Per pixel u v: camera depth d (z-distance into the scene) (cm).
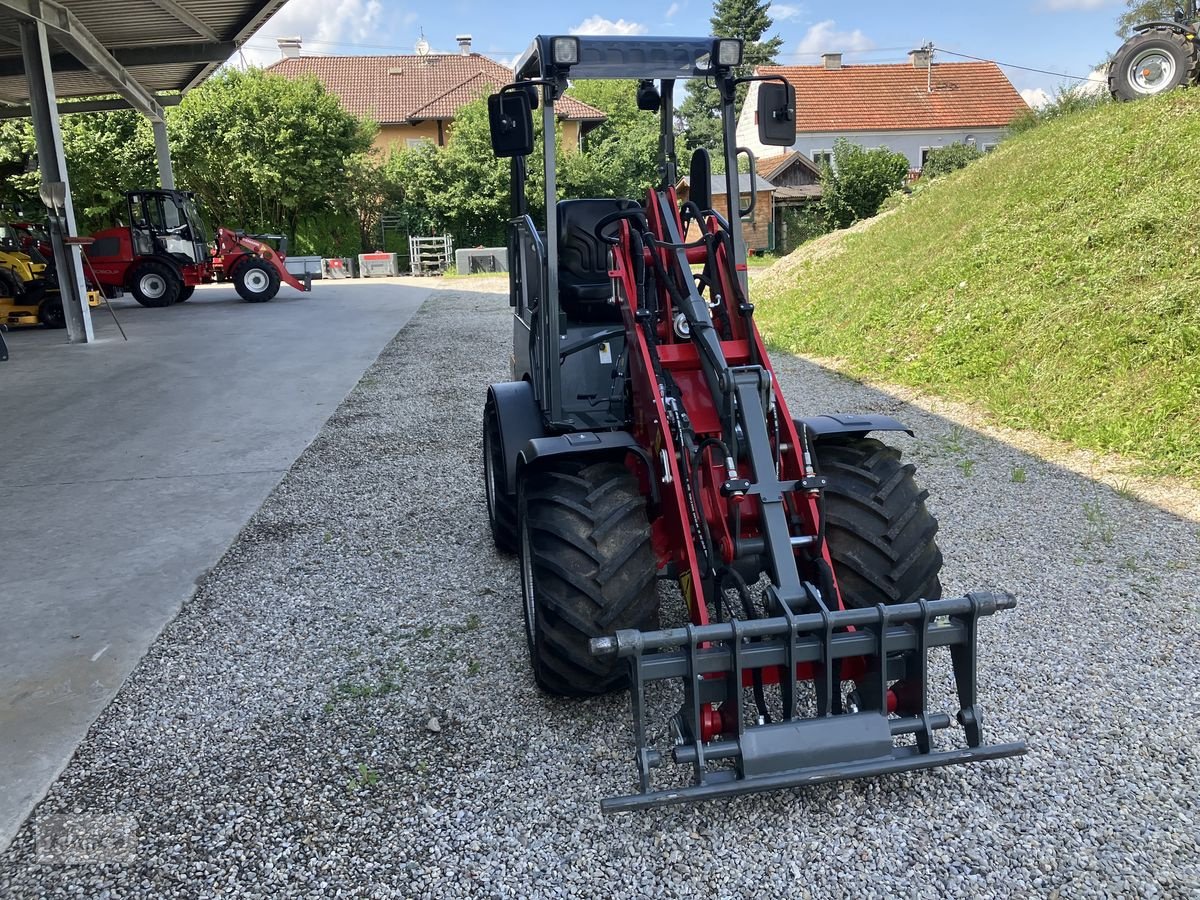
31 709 335
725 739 261
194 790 286
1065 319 732
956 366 777
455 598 421
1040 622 368
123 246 1770
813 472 286
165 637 389
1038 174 1009
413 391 903
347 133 3111
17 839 265
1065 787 268
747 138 3834
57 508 564
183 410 837
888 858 243
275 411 827
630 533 288
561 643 289
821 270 1249
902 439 634
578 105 3447
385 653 371
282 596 429
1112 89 1173
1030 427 632
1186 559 420
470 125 3103
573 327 423
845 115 3809
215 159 2959
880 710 256
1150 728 295
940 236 1048
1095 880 233
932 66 4031
